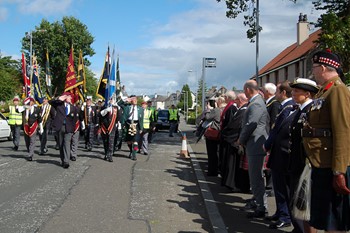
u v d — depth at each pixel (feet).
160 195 26.20
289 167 15.35
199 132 34.53
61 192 25.95
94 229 18.70
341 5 55.98
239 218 20.01
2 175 31.55
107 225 19.38
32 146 40.04
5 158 41.55
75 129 39.42
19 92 180.34
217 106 32.24
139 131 42.09
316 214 11.65
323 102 11.72
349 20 44.27
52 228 18.69
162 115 104.42
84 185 28.25
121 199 24.66
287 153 17.35
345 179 11.09
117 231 18.51
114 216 20.97
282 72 109.29
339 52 42.80
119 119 40.22
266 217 19.66
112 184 28.89
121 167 36.55
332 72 11.98
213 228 18.30
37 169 34.53
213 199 24.14
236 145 24.29
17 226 18.90
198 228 19.34
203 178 31.04
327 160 11.51
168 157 45.19
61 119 34.78
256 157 19.62
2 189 26.55
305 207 12.09
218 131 31.45
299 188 12.43
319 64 12.09
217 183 29.25
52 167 35.65
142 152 49.08
